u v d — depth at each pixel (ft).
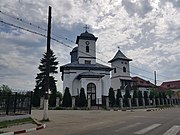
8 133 31.35
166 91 199.52
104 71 147.33
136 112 86.99
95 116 66.54
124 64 184.55
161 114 70.79
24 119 50.11
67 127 40.24
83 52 153.28
